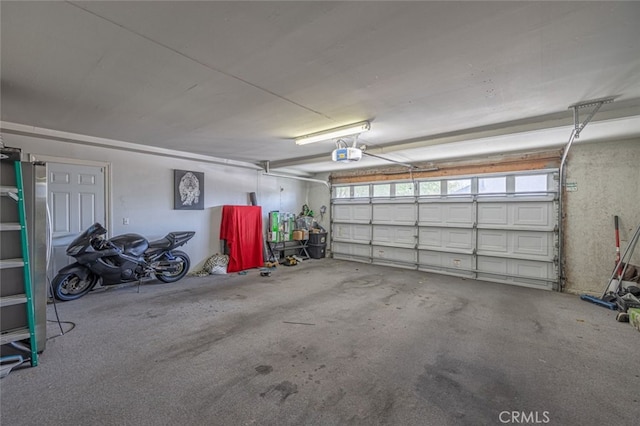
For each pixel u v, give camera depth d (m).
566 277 4.65
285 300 4.07
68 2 1.42
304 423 1.71
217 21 1.59
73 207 4.29
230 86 2.44
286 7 1.47
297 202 7.98
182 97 2.69
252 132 3.94
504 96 2.64
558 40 1.75
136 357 2.46
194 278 5.36
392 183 6.77
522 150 4.96
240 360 2.42
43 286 2.48
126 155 4.84
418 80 2.32
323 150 5.18
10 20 1.56
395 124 3.54
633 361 2.45
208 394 1.97
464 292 4.57
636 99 2.70
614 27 1.61
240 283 5.02
